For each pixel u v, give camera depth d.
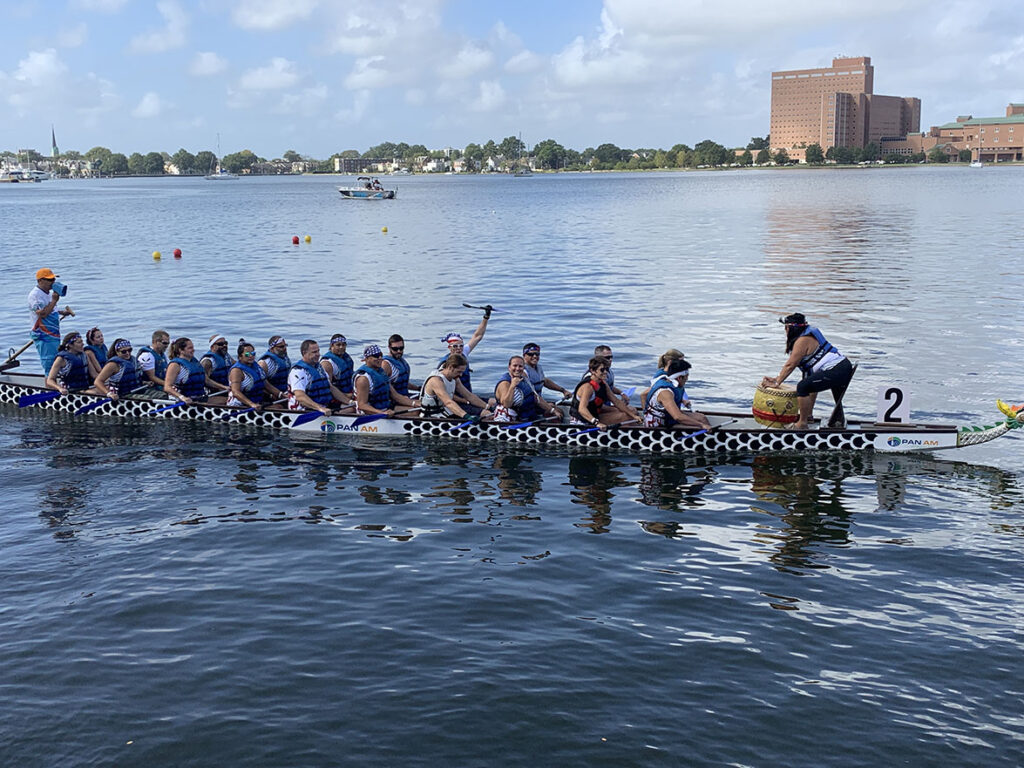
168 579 9.77
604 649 8.21
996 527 11.08
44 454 14.59
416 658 8.09
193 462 14.10
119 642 8.41
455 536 10.99
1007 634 8.38
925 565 9.97
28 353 23.12
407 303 30.20
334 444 14.98
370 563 10.18
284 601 9.23
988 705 7.27
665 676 7.75
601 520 11.52
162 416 16.70
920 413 16.14
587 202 107.94
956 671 7.77
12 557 10.38
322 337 24.75
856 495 12.27
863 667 7.85
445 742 6.90
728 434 14.16
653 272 37.31
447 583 9.64
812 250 44.62
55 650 8.27
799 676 7.72
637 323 25.73
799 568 9.95
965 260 38.19
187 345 16.72
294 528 11.27
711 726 7.05
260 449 14.73
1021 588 9.35
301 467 13.80
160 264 43.72
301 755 6.78
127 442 15.21
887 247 44.81
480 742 6.89
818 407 16.62
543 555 10.39
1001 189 111.56
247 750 6.84
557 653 8.15
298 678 7.79
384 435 15.39
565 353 21.97
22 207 114.12
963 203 82.38
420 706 7.35
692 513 11.72
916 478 12.91
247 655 8.16
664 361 14.44
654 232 59.38
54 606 9.14
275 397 16.98
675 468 13.54
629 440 14.45
